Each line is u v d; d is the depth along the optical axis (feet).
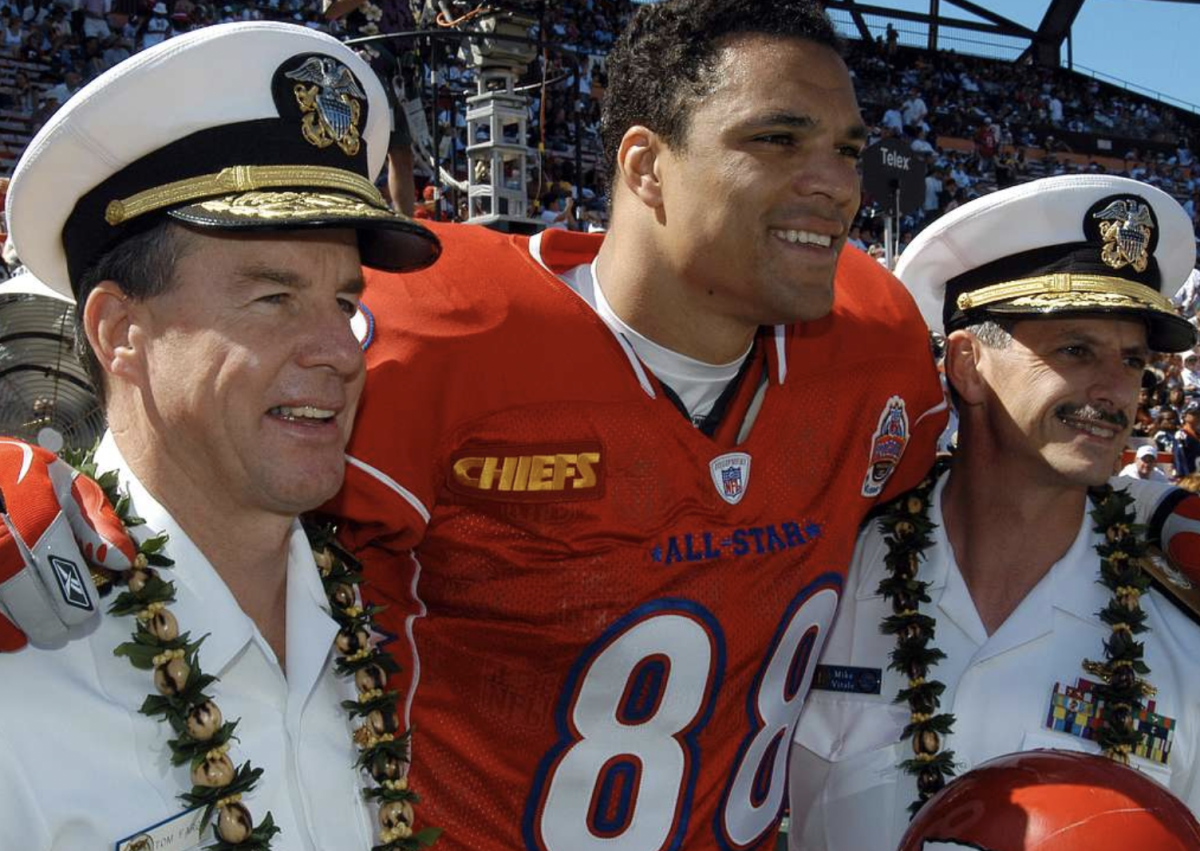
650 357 5.67
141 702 4.20
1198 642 6.03
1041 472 5.94
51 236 4.45
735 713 5.88
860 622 6.55
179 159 4.22
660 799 5.80
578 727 5.69
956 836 4.60
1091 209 6.05
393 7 28.14
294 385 4.10
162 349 4.11
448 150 28.14
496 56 19.99
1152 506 6.31
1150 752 5.82
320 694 4.80
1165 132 83.41
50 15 46.91
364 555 5.74
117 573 4.24
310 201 4.14
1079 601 6.10
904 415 6.32
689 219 5.28
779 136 5.14
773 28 5.22
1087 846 4.37
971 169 71.87
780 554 5.78
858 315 6.31
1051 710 5.98
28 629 3.74
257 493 4.19
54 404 6.13
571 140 44.57
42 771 3.85
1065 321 5.78
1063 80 87.10
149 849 4.04
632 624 5.55
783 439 5.86
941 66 83.30
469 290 5.63
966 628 6.21
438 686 5.86
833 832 6.39
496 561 5.57
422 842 4.82
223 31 4.29
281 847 4.42
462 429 5.45
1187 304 37.70
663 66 5.34
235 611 4.39
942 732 5.98
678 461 5.60
